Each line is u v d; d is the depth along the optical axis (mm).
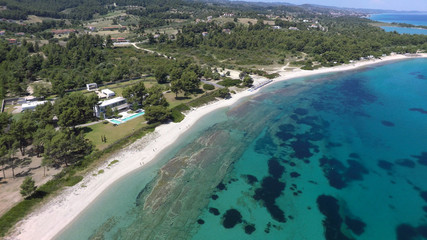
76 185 58406
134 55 187750
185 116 98312
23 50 160625
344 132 87250
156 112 87188
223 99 117750
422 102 113625
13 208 49031
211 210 53250
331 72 167875
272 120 97000
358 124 93312
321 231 48469
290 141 81562
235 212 52906
